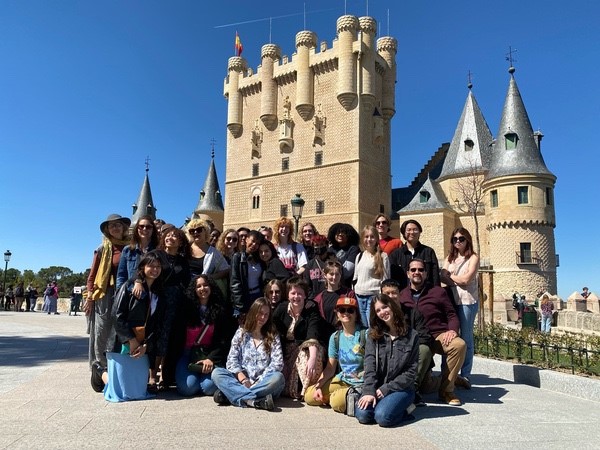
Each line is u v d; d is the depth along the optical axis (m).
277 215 47.66
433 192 42.56
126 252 6.68
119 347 5.91
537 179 36.03
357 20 44.69
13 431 4.41
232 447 4.05
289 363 6.25
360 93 44.00
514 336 9.41
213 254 7.20
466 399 6.35
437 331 6.41
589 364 7.53
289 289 6.30
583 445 4.31
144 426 4.66
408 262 7.10
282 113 48.41
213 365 6.14
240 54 52.91
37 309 35.59
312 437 4.44
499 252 36.84
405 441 4.38
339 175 44.03
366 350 5.41
